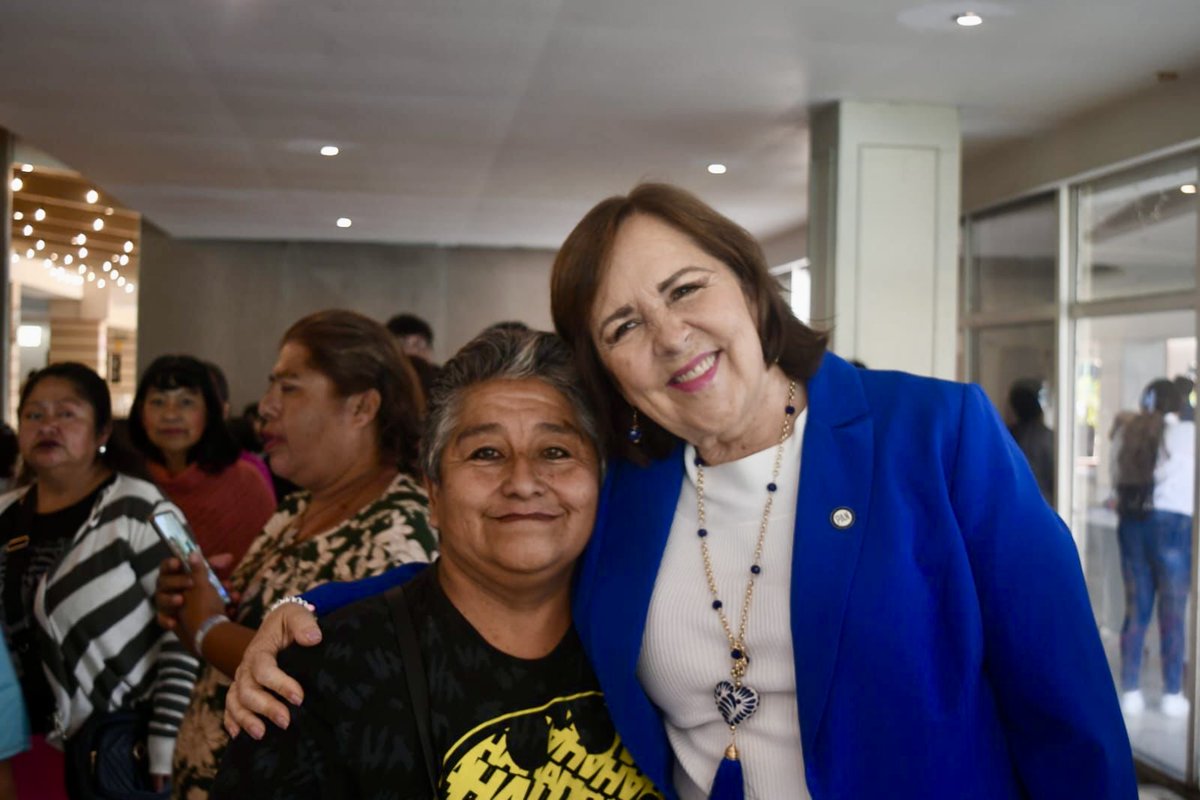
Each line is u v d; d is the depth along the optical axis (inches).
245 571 81.6
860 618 48.9
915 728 48.1
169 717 94.7
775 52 179.5
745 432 54.2
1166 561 197.3
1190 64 181.8
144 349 480.4
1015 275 254.4
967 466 50.3
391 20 165.5
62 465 99.6
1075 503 231.0
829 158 218.5
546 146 261.9
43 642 97.1
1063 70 186.4
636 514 56.6
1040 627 48.4
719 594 53.4
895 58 181.9
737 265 51.9
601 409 54.7
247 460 161.5
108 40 179.2
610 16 161.3
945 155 216.7
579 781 52.8
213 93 215.5
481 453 52.3
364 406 76.5
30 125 249.4
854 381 54.5
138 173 315.3
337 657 50.1
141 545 98.5
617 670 53.5
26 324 981.8
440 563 54.9
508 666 52.7
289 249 486.3
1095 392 224.1
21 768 99.0
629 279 51.2
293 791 48.9
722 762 51.5
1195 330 190.7
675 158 273.6
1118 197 218.2
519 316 497.7
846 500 50.9
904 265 216.8
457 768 49.9
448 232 448.5
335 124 242.1
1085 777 47.8
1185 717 189.3
